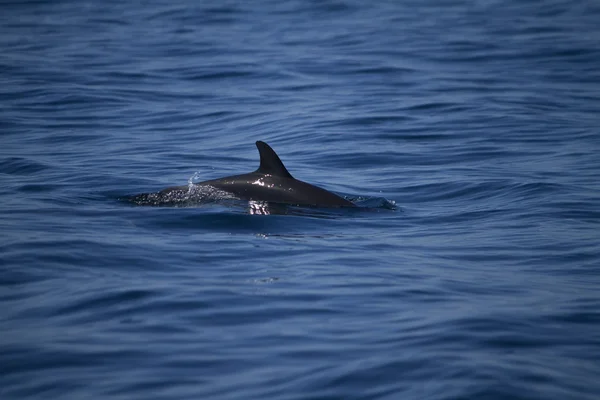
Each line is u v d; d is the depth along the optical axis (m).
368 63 118.50
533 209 58.84
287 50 127.81
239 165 72.69
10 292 40.03
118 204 57.81
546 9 159.88
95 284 41.06
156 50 127.56
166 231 51.16
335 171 71.62
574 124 87.25
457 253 48.62
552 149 77.88
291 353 32.94
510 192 63.53
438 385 29.91
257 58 122.25
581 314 37.94
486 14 156.62
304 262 45.66
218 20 154.00
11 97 98.88
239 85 107.62
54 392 29.72
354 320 36.75
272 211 55.47
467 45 129.75
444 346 33.53
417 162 74.38
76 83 105.81
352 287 41.41
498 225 55.16
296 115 92.06
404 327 35.78
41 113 92.75
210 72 113.94
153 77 111.00
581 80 109.19
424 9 164.12
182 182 65.69
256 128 87.50
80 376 30.88
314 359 32.34
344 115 91.50
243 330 35.41
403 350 33.12
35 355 32.59
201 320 36.47
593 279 43.94
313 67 116.62
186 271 43.62
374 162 74.56
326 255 47.16
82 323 36.03
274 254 47.03
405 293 40.69
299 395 29.41
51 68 113.88
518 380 30.39
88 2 173.75
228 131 86.62
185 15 158.75
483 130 85.25
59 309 37.72
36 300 38.91
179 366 31.77
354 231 52.94
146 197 58.97
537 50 125.69
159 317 36.78
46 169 69.31
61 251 45.94
